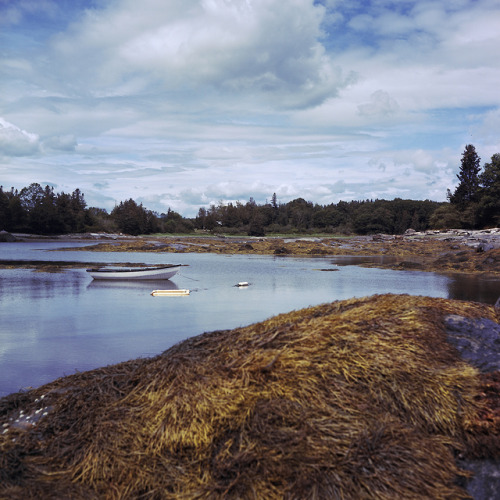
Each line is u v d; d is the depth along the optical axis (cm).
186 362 396
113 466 321
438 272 2889
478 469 300
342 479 285
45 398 440
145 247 5350
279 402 334
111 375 439
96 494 308
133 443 332
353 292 1833
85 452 335
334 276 2556
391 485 282
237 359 383
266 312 1322
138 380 407
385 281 2295
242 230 11125
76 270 2736
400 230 12156
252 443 310
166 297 1642
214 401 340
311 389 344
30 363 762
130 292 1778
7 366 741
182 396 350
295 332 410
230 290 1875
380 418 324
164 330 1052
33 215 8612
